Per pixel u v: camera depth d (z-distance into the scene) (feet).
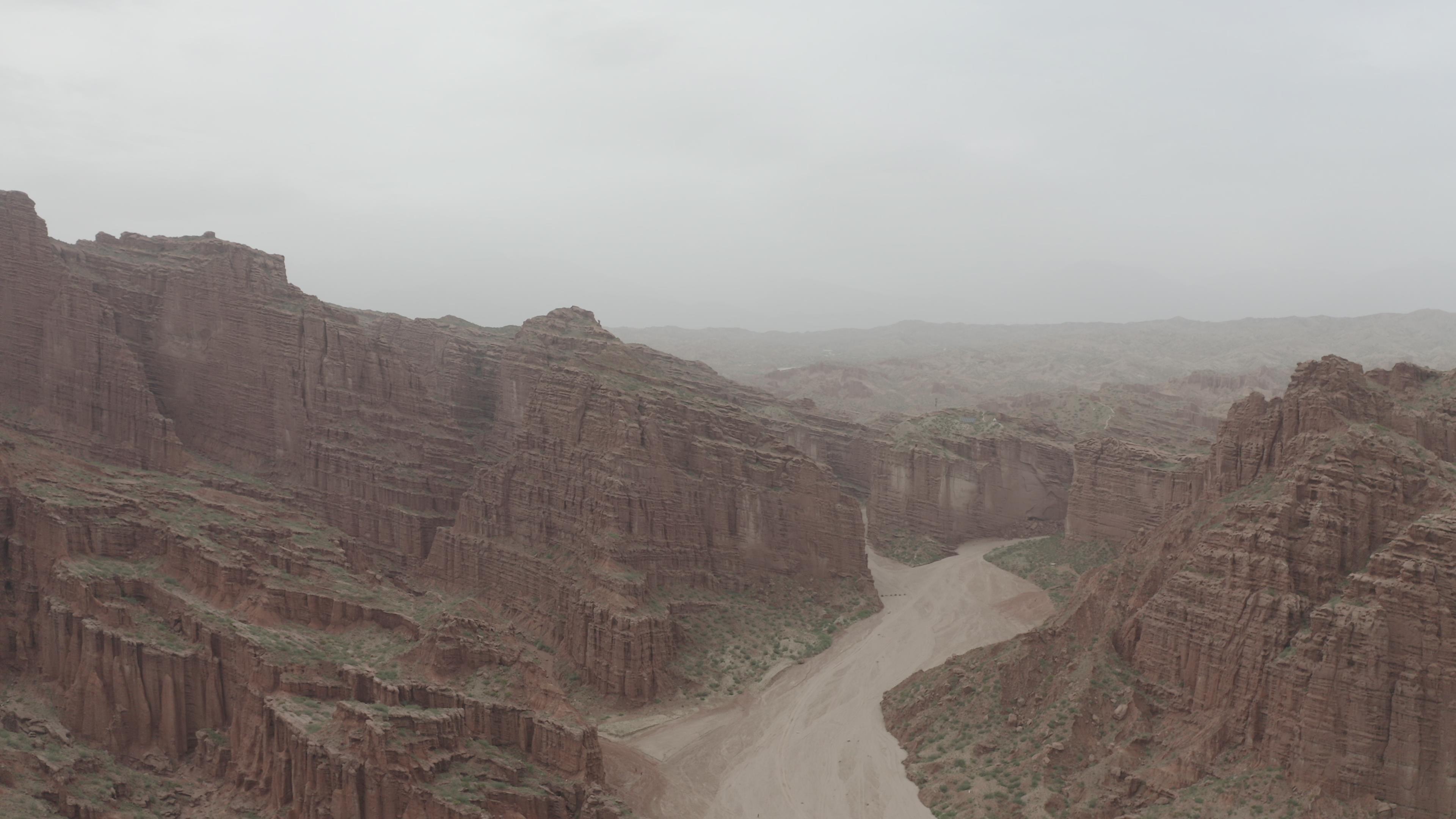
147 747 273.13
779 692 374.63
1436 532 229.86
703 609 420.77
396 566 485.97
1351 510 251.19
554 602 409.49
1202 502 310.04
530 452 460.14
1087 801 256.11
